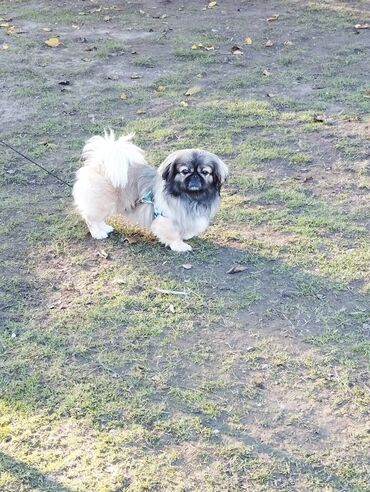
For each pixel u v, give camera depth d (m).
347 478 3.07
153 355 3.38
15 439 3.15
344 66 5.09
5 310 3.54
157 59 5.25
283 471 3.08
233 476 3.07
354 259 3.70
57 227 3.91
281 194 4.05
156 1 6.57
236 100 4.76
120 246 3.80
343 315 3.49
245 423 3.19
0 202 4.05
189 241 3.82
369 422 3.19
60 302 3.57
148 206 3.76
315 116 4.59
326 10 6.03
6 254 3.78
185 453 3.12
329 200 4.02
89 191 3.79
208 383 3.29
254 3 6.34
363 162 4.23
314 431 3.17
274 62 5.16
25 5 6.57
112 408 3.22
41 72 5.12
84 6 6.49
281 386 3.28
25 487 3.05
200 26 5.74
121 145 3.76
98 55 5.32
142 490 3.05
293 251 3.75
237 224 3.90
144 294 3.58
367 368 3.32
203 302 3.54
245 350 3.39
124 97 4.81
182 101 4.76
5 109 4.74
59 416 3.21
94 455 3.12
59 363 3.35
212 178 3.69
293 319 3.48
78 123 4.61
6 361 3.36
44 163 4.30
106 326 3.47
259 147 4.36
